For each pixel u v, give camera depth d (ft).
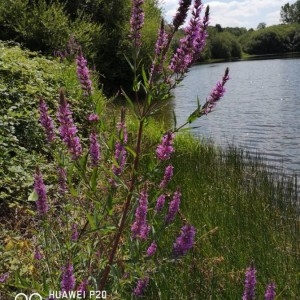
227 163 34.35
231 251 18.25
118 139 9.28
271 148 50.24
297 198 27.91
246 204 24.53
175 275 15.26
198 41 9.02
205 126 63.77
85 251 10.52
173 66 9.12
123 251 10.46
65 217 11.28
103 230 8.93
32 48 64.08
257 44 380.17
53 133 9.99
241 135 57.82
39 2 66.49
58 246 10.41
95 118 9.96
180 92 109.40
